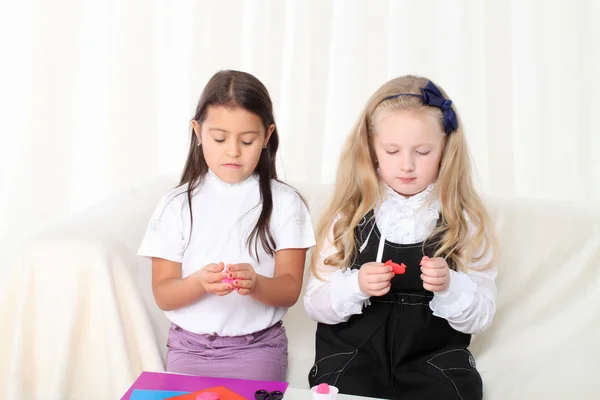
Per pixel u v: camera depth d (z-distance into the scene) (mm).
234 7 2197
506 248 1632
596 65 2221
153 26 2223
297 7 2193
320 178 2260
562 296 1581
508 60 2217
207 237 1352
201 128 1311
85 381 1341
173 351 1340
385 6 2205
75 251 1330
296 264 1375
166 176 1894
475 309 1272
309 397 1042
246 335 1336
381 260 1339
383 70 2236
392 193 1371
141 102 2244
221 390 1021
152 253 1342
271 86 2223
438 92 1307
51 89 2223
